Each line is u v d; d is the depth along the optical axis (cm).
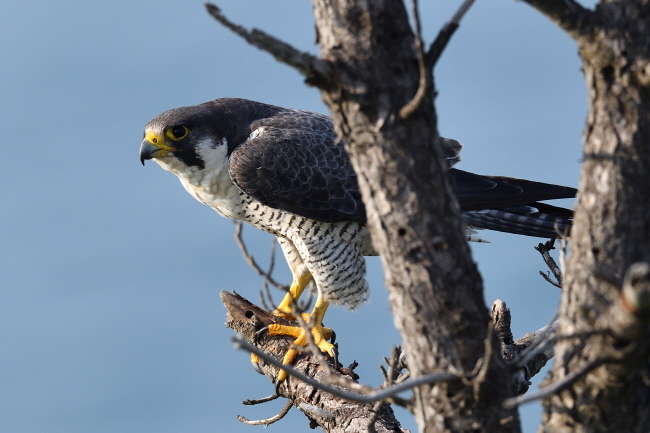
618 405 577
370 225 639
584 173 606
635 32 578
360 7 609
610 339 517
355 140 625
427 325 623
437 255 617
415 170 614
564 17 581
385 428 1016
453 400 621
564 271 617
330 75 609
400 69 613
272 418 1134
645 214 589
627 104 584
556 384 531
